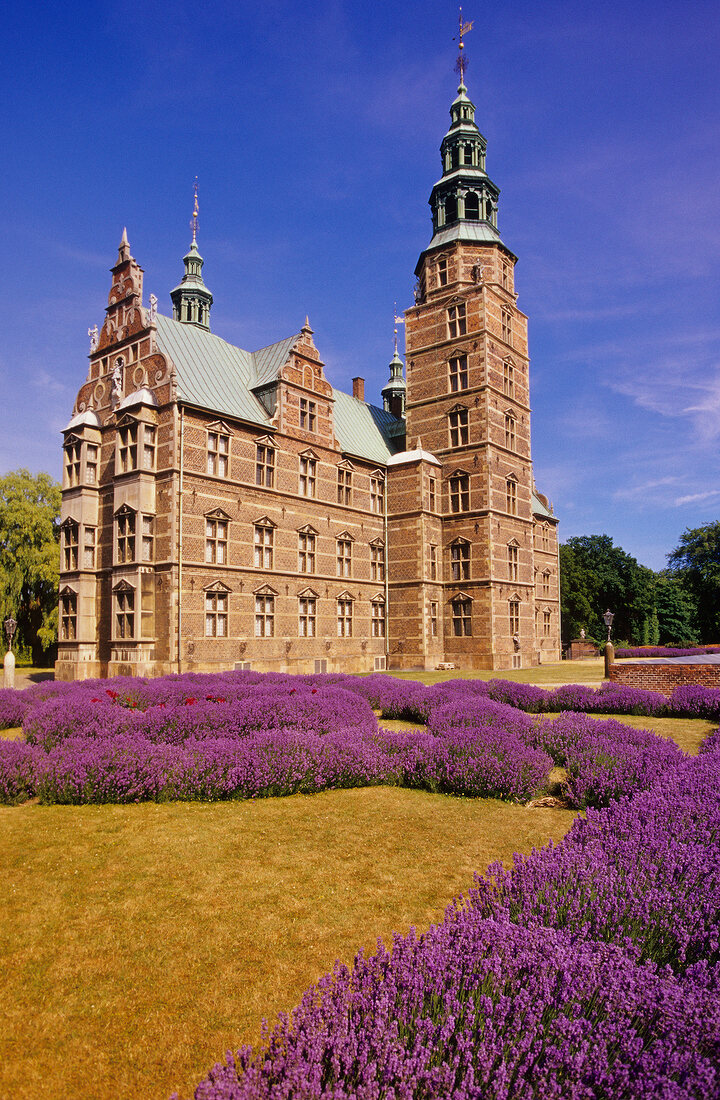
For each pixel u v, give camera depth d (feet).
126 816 30.04
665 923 14.32
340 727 43.60
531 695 64.80
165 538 95.76
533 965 11.68
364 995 11.16
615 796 31.07
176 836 27.20
